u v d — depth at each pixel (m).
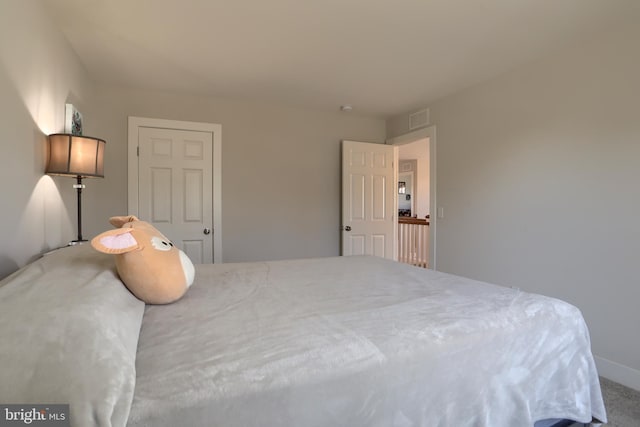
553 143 2.51
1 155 1.36
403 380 0.92
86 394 0.63
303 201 3.93
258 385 0.78
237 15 2.03
